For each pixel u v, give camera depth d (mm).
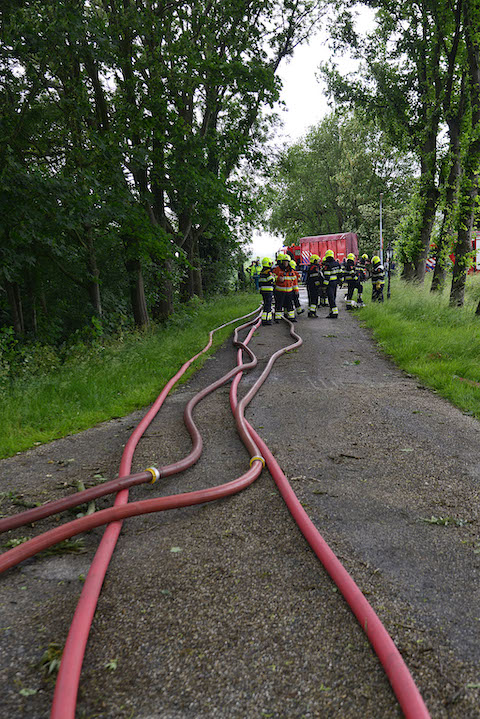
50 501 3580
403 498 3393
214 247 24438
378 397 6227
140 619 2254
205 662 1976
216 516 3246
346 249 27641
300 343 10336
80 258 11461
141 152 10539
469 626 2121
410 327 10930
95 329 11203
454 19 15047
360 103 17656
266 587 2455
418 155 17641
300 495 3490
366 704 1746
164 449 4617
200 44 13406
